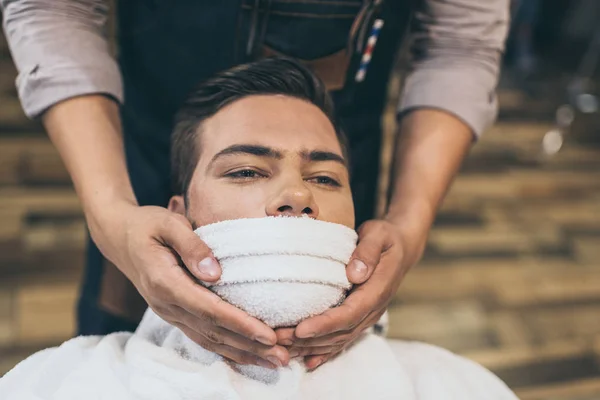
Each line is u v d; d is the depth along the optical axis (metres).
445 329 1.66
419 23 0.85
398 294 1.78
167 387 0.57
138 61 0.82
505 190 2.47
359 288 0.58
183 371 0.59
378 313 0.62
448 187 0.79
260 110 0.66
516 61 3.99
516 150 2.84
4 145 2.25
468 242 2.09
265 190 0.61
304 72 0.70
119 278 0.87
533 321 1.72
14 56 0.73
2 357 1.40
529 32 3.97
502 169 2.64
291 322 0.54
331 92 0.82
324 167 0.65
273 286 0.53
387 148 2.39
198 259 0.54
